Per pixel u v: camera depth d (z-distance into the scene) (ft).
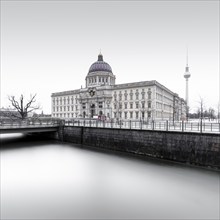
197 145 59.67
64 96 322.34
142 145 74.38
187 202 36.99
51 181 47.91
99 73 294.05
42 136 128.77
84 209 34.45
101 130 91.35
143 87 240.12
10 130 98.89
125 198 38.86
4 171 55.72
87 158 70.64
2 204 36.17
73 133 107.24
